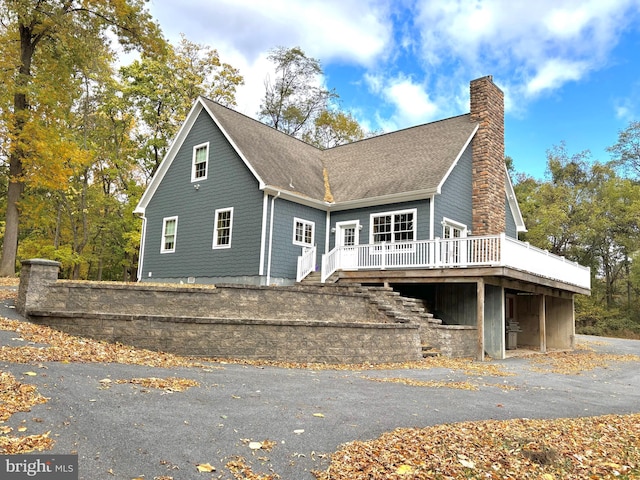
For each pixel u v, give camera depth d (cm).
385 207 1845
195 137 2123
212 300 1131
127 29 1997
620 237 3666
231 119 2103
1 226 3012
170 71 3012
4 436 410
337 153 2448
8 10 1797
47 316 942
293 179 1956
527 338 2025
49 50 1977
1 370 611
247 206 1844
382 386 797
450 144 1948
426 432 521
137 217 3119
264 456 425
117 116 3117
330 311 1298
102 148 3047
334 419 555
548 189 3881
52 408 494
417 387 812
